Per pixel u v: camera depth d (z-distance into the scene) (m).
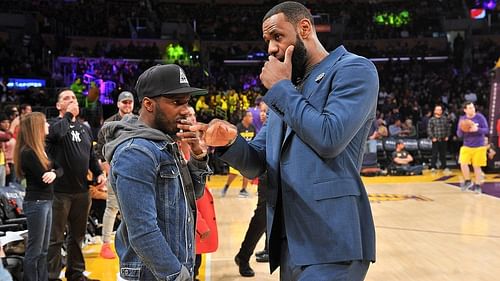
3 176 6.38
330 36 24.09
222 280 4.42
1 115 7.24
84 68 18.77
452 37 24.06
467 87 20.38
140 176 1.72
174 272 1.70
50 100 14.55
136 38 21.88
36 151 3.82
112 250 5.54
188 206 1.93
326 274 1.75
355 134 1.81
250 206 8.36
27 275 3.78
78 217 4.31
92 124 12.14
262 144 2.15
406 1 26.23
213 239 3.62
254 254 5.37
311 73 1.91
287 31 1.87
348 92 1.74
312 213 1.77
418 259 5.02
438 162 13.41
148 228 1.69
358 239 1.76
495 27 23.59
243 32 24.80
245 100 16.81
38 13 19.77
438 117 12.80
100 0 23.73
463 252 5.25
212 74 22.12
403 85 21.30
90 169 4.50
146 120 1.92
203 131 1.94
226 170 13.42
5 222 4.39
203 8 26.31
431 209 7.77
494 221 6.79
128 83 18.80
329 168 1.79
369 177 12.29
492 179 11.27
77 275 4.30
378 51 23.47
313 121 1.70
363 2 26.83
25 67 16.69
